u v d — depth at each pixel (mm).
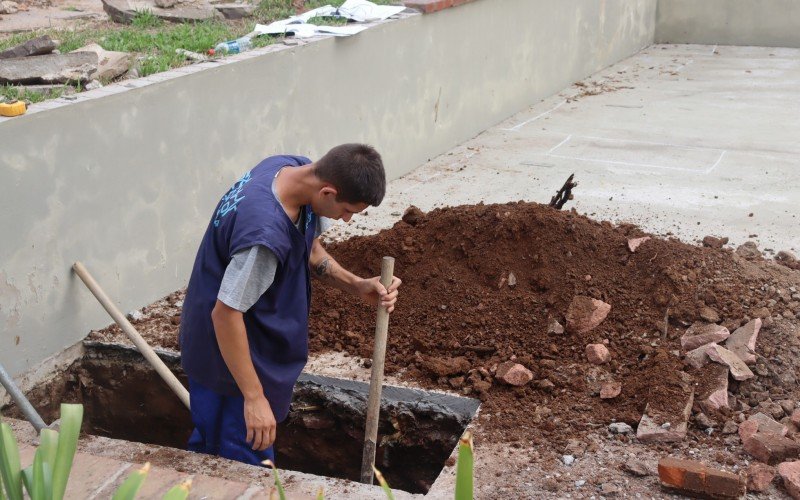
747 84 10484
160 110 4711
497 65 8688
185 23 7117
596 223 4945
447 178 7148
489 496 3166
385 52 6789
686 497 3141
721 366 3867
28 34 6535
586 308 4312
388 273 3334
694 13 13125
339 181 2768
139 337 4027
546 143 8133
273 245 2736
